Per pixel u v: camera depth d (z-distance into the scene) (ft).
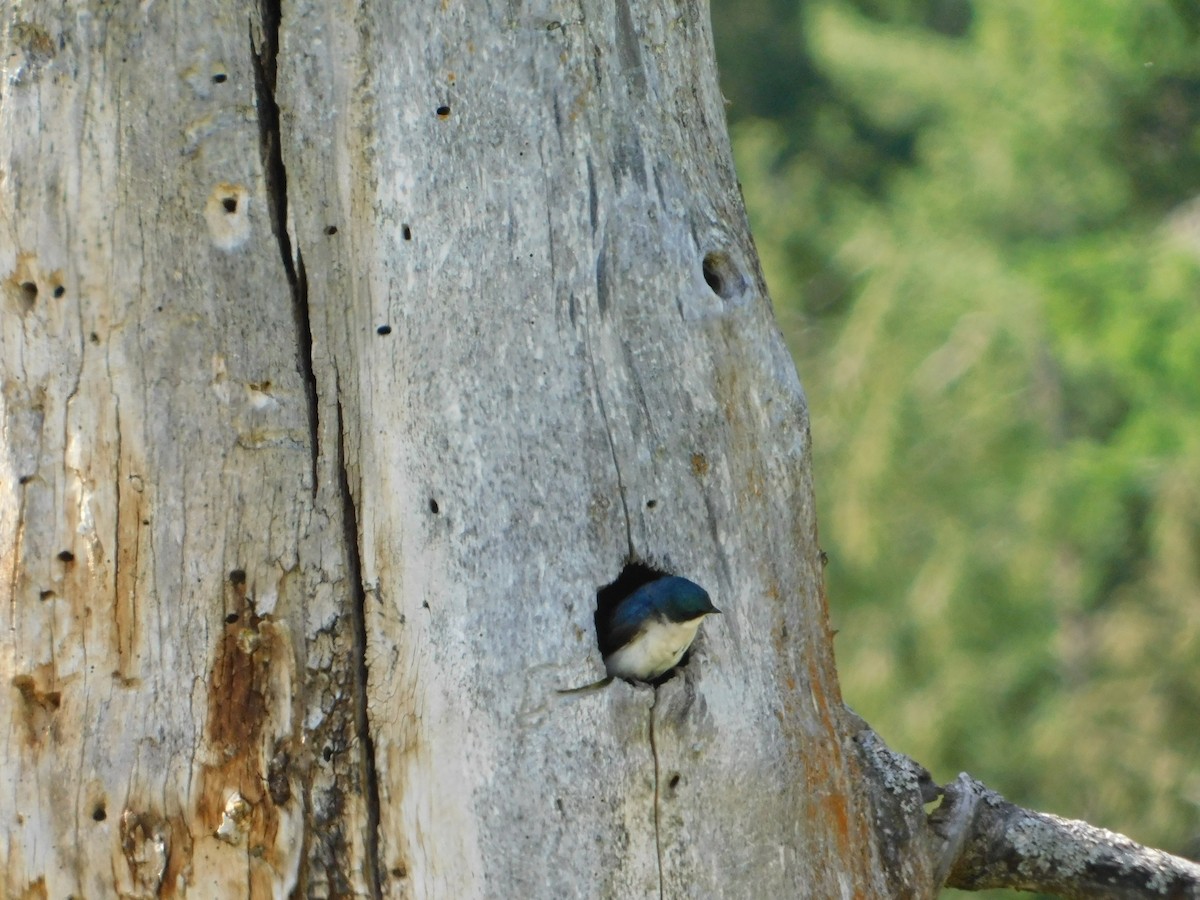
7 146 27.86
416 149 27.66
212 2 27.61
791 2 112.68
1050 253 75.82
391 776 26.81
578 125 28.25
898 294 78.07
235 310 27.43
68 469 27.58
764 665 28.55
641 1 29.55
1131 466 71.77
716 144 30.66
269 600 27.14
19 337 27.86
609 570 27.43
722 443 28.71
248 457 27.32
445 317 27.45
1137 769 70.54
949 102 86.84
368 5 27.71
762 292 29.84
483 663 26.76
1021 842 32.32
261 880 26.84
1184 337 69.97
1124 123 80.79
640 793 26.89
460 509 27.12
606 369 27.91
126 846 26.96
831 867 28.73
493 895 26.37
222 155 27.53
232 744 26.99
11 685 27.53
